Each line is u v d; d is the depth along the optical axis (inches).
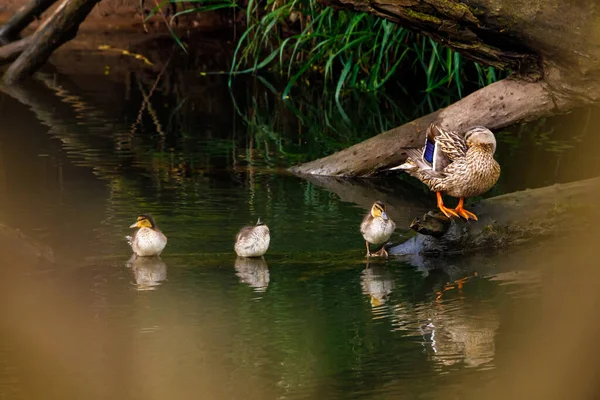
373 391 303.7
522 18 451.2
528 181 573.0
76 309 377.4
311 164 613.6
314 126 748.6
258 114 787.4
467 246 448.5
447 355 329.4
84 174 588.1
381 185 588.1
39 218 496.4
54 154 636.7
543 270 423.5
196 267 434.9
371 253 453.4
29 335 349.4
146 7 1057.5
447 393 298.8
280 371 320.5
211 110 796.6
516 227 451.2
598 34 446.6
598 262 428.5
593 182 467.8
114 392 301.4
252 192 558.6
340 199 549.3
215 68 962.7
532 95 511.8
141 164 618.2
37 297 390.6
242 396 298.0
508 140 697.0
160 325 360.8
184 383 309.7
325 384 307.6
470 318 366.0
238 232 467.8
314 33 834.8
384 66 895.1
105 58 977.5
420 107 808.3
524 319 360.8
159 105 805.9
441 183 438.3
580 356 309.1
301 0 848.3
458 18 455.5
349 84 903.1
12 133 690.2
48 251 435.8
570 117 767.1
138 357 332.2
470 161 427.5
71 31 829.2
